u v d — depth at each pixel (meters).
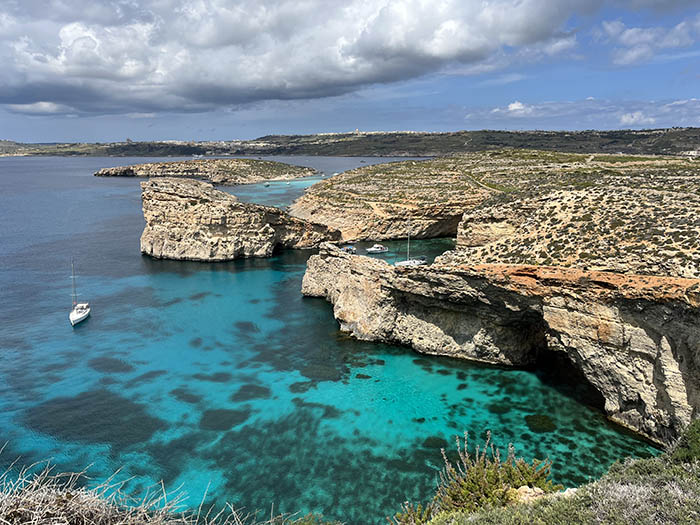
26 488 9.94
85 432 34.78
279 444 33.19
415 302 49.12
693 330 28.48
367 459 31.33
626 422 34.19
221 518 25.95
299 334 53.78
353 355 48.22
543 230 44.00
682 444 20.14
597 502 15.15
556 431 34.03
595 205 44.31
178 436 34.22
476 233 65.62
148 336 53.19
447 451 32.09
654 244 34.56
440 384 41.81
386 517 25.86
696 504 14.34
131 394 40.44
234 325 56.50
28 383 42.25
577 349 35.50
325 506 26.92
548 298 36.44
